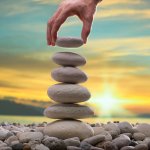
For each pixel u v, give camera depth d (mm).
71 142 1028
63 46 1182
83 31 1099
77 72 1163
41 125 1516
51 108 1160
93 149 980
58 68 1177
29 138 1091
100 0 1128
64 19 1090
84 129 1141
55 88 1152
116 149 1014
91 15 1103
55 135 1129
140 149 990
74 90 1144
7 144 1060
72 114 1146
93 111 1197
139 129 1250
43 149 959
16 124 1640
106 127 1249
